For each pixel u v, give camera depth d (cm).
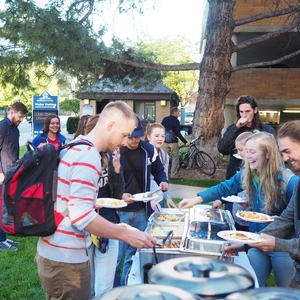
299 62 2022
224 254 252
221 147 461
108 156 336
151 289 135
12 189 232
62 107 3291
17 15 887
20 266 503
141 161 405
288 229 269
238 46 1138
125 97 1802
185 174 1151
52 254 235
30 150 239
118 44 1110
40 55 920
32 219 228
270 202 308
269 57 2002
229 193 369
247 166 329
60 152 236
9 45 955
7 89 1144
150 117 2309
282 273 296
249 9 1424
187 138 1936
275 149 305
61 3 963
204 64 1151
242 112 441
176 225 332
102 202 325
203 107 1163
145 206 407
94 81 1141
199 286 138
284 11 1072
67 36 926
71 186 226
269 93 1469
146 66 1153
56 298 244
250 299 130
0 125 533
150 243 239
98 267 319
